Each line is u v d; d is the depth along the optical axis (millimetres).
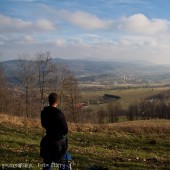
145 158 20438
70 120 74688
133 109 137000
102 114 117812
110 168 14891
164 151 26172
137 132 35250
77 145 24172
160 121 59438
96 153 20312
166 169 16438
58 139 9453
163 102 142750
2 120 31500
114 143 27672
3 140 20172
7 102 71750
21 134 25891
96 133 32250
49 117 9508
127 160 18438
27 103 70500
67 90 72250
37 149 18438
